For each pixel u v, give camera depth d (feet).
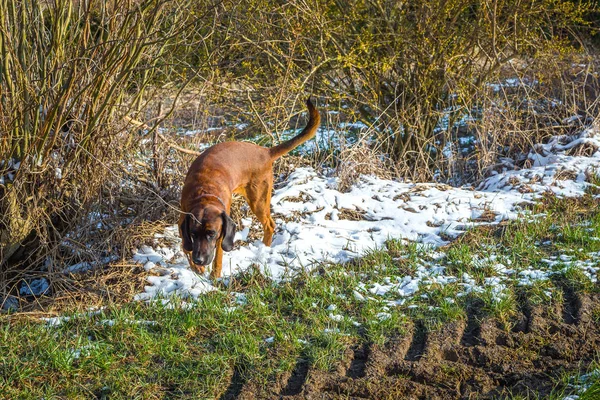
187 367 14.06
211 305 16.25
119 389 13.38
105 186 19.06
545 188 23.62
